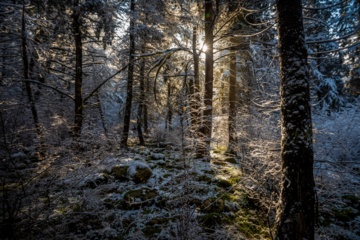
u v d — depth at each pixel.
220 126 9.72
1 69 10.09
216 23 8.62
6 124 4.28
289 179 3.48
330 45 13.41
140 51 12.08
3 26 8.77
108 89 16.58
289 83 3.60
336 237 4.34
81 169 4.73
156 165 7.25
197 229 3.87
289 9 3.63
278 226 3.54
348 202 5.51
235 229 4.16
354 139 7.05
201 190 5.30
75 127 7.63
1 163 3.79
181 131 4.27
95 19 8.60
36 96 10.41
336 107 14.55
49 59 10.24
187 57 11.59
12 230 3.36
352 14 5.97
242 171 6.21
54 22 8.81
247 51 9.05
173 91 13.77
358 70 10.88
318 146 6.34
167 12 9.59
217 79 12.36
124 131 11.10
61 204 4.38
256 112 8.24
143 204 4.76
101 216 4.33
